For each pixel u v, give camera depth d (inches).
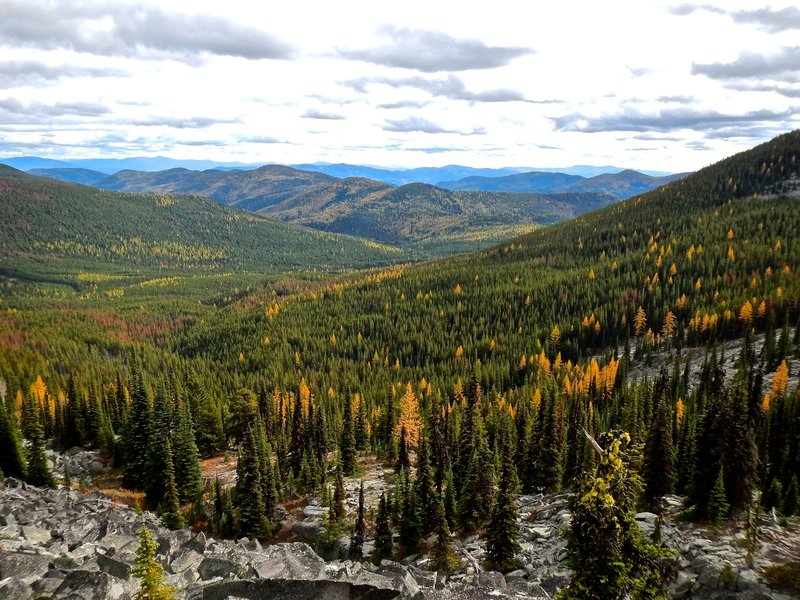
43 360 6998.0
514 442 2829.7
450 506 2276.1
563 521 1920.5
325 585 1141.7
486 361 6609.3
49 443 3718.0
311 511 2566.4
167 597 930.7
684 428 2812.5
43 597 1029.8
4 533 1491.1
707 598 1077.8
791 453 2095.2
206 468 3314.5
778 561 1115.3
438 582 1425.9
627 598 733.3
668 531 1382.9
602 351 6476.4
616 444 710.5
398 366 6776.6
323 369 7111.2
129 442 2935.5
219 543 1657.2
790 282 6063.0
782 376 3366.1
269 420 3929.6
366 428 3917.3
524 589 1326.3
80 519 1742.1
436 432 2979.8
